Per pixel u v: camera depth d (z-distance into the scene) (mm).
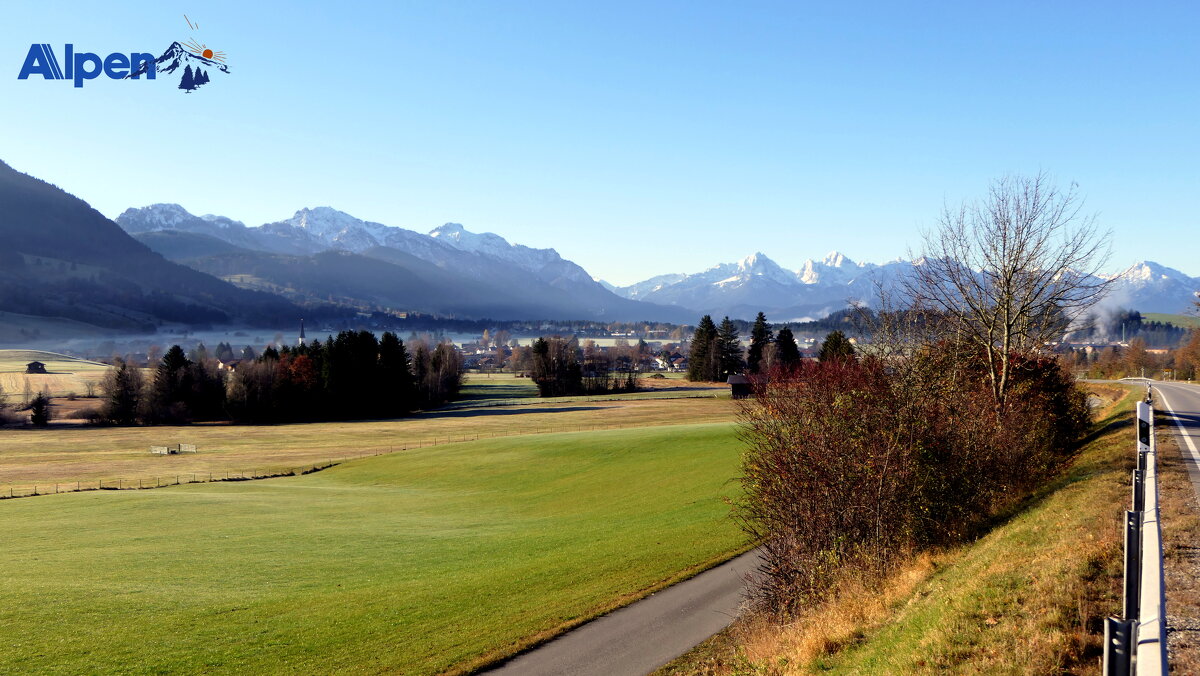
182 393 111125
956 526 19188
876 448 18453
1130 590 6609
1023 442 22484
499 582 25328
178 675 17859
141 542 35438
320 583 26922
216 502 48469
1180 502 15492
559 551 29859
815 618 15438
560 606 22234
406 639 20000
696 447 57062
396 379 119312
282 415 111188
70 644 20156
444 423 101188
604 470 53000
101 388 108562
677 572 25094
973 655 9430
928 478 18812
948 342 26359
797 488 19141
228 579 27734
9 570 29641
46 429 100688
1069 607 9922
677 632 19484
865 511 18141
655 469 50625
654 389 140125
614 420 95000
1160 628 4988
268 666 18344
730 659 16719
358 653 19062
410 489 53812
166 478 62531
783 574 18891
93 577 28234
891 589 15398
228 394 110312
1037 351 28703
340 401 114625
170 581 27516
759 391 22719
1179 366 97312
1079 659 8555
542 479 52938
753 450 22391
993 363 27609
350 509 45469
